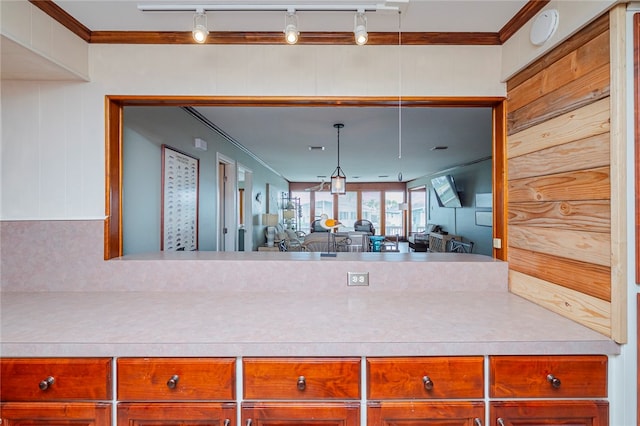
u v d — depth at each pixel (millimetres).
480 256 1789
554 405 983
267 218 5871
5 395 977
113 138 1647
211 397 983
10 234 1574
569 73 1185
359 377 987
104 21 1503
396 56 1622
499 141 1638
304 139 4070
